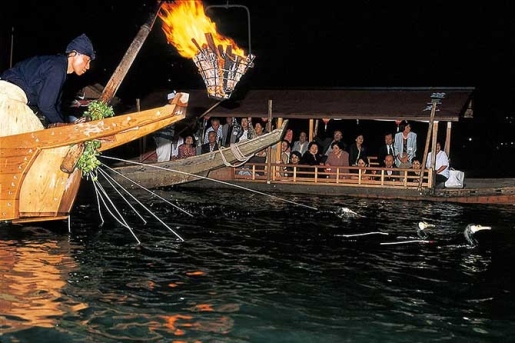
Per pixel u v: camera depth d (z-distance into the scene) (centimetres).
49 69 1072
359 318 890
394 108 2253
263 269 1120
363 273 1120
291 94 2498
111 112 1140
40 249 1190
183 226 1478
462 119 2386
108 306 891
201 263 1144
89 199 1817
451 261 1225
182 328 825
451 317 908
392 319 891
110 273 1052
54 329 800
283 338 807
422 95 2383
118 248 1228
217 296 957
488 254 1288
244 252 1241
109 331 805
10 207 1062
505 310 945
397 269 1154
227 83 1373
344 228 1519
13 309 857
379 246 1338
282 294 980
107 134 1052
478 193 2050
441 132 3406
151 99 2694
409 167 2186
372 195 2106
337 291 1009
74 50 1111
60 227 1391
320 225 1549
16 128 1060
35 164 1071
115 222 1484
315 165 2178
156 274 1059
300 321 868
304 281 1055
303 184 2162
